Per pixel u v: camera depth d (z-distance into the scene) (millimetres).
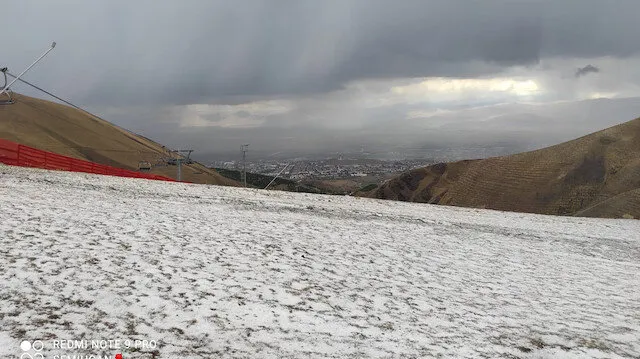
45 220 12969
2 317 6570
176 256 10602
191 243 12102
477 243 17688
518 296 10719
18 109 184000
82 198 18578
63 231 11820
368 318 8172
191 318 7270
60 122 194250
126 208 17109
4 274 8148
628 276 14492
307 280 9953
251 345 6633
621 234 24062
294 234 15242
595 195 139875
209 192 25344
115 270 9078
